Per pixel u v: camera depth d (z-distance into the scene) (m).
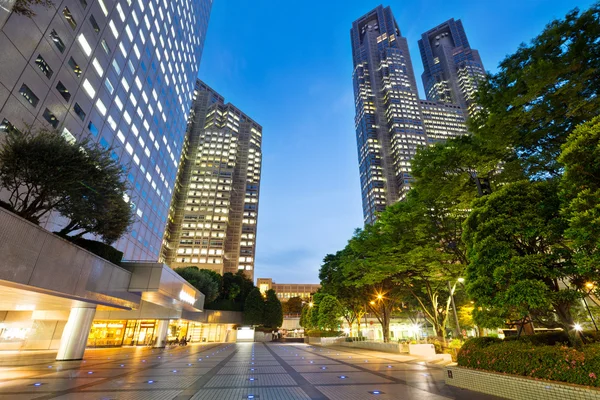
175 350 30.53
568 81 8.95
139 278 21.03
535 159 11.13
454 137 14.56
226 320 60.75
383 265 21.66
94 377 11.70
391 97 139.75
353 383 10.45
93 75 30.62
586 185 6.54
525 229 7.84
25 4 9.23
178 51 60.72
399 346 24.81
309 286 160.88
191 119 133.50
